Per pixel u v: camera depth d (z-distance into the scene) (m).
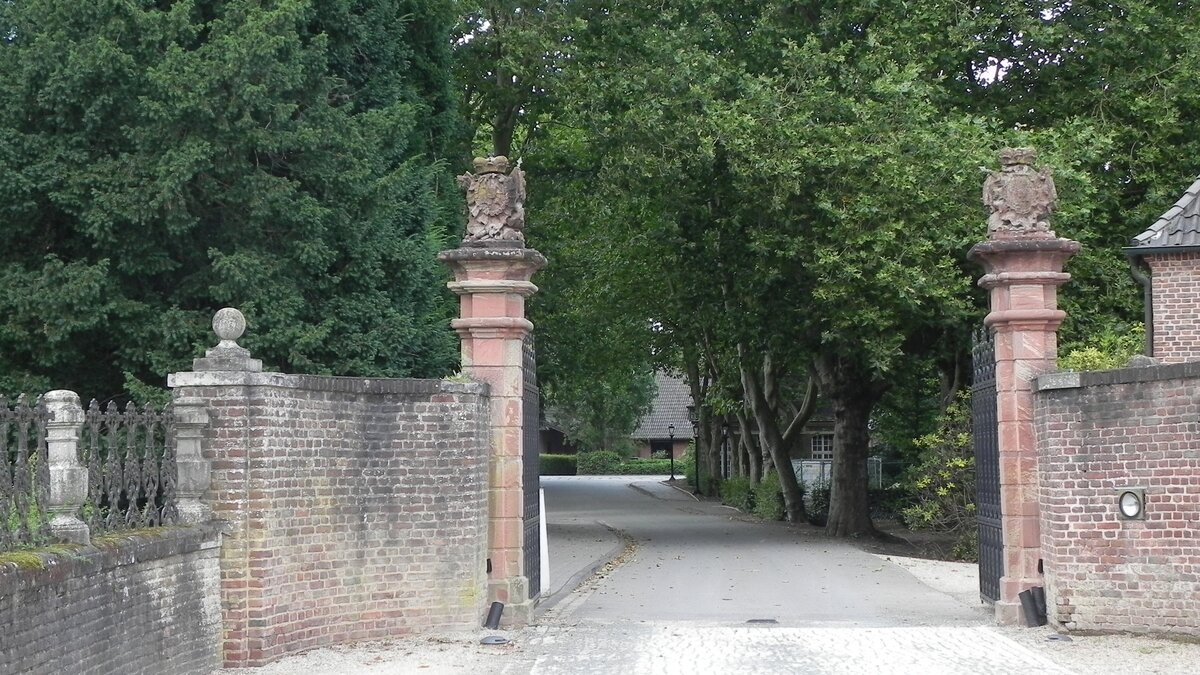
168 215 15.15
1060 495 12.00
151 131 15.27
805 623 13.45
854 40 23.95
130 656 8.75
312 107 16.95
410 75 22.88
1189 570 11.28
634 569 20.14
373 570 11.83
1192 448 11.27
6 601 7.10
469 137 27.92
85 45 14.78
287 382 10.93
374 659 10.88
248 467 10.61
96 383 16.36
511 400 13.06
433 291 19.75
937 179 20.86
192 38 15.81
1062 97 23.62
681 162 23.17
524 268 13.20
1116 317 21.53
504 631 12.49
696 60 23.23
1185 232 18.28
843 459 27.47
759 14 24.98
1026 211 13.09
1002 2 23.20
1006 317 12.95
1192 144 23.48
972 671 10.37
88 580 8.12
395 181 17.59
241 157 15.68
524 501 13.35
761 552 23.23
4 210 15.26
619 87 23.72
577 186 30.52
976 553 21.20
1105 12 23.34
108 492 9.09
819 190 21.86
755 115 22.27
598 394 64.31
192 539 9.88
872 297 21.73
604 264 31.31
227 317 10.80
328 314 17.08
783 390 40.12
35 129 15.62
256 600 10.55
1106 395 11.77
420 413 12.17
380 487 11.94
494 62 27.02
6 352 15.76
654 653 11.36
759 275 23.75
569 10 26.00
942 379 26.83
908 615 14.09
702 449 51.66
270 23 15.78
